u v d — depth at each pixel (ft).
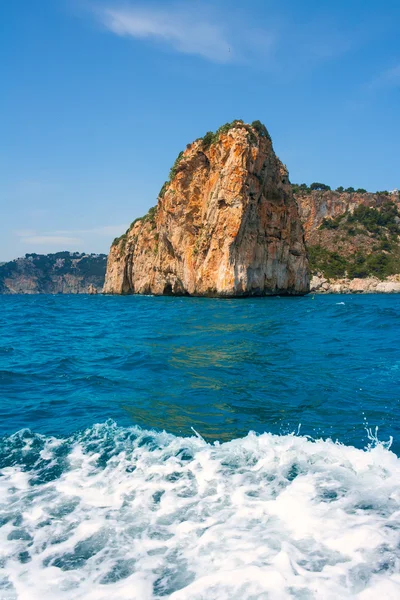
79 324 90.07
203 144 203.41
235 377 37.19
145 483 18.34
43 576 12.78
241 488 17.54
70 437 24.13
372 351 48.01
